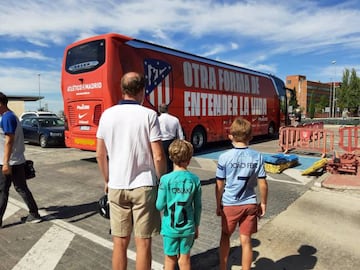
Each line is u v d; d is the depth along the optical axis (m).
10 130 4.27
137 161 2.68
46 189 6.79
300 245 3.92
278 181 7.35
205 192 6.50
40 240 4.10
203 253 3.74
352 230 4.39
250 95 15.51
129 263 3.50
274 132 18.44
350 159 7.76
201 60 12.10
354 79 63.81
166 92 10.34
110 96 8.55
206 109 12.29
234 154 2.96
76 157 11.45
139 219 2.71
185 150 2.79
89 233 4.32
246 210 2.96
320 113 82.81
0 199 4.48
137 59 9.30
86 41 9.07
